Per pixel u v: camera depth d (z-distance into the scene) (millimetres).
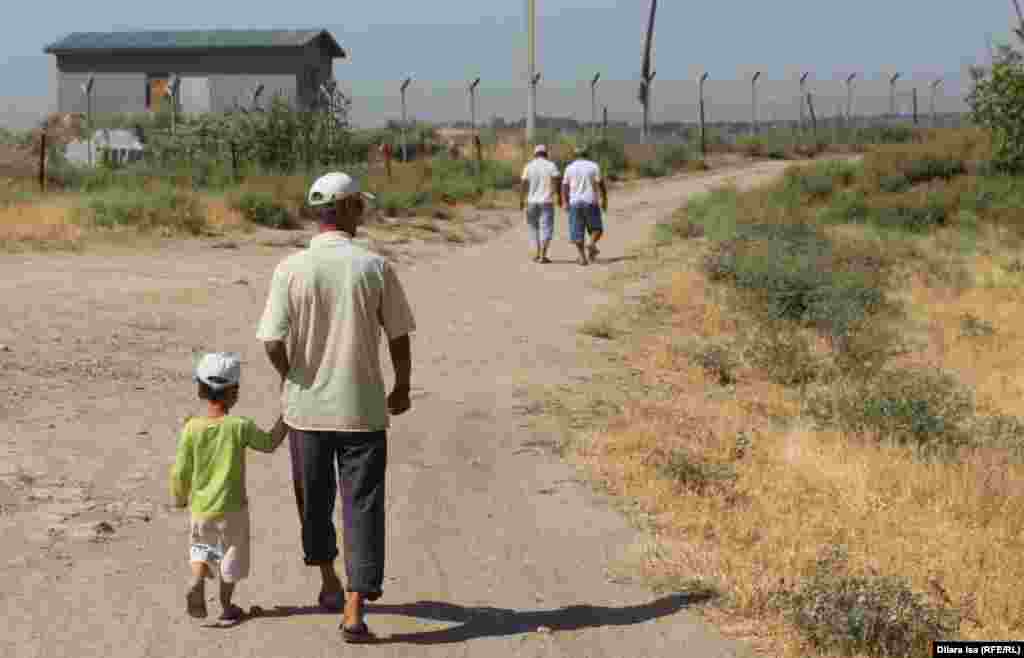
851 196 33875
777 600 6590
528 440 10695
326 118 38844
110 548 7188
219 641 5891
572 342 16016
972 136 40500
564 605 6656
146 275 18062
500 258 24203
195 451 5945
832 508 9172
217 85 64812
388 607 6516
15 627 5930
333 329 5797
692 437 10938
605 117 55344
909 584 7082
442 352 14875
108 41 65812
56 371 11672
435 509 8484
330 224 5957
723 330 18000
